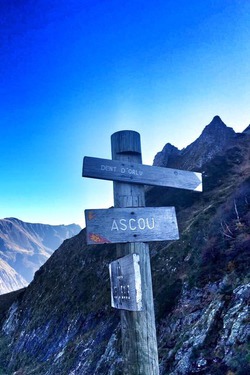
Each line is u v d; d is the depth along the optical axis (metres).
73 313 34.44
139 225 3.25
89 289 36.53
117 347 21.94
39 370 28.73
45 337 35.25
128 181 3.41
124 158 3.56
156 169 3.58
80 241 51.78
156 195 51.28
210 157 59.12
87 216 3.14
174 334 19.20
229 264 21.95
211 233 29.48
